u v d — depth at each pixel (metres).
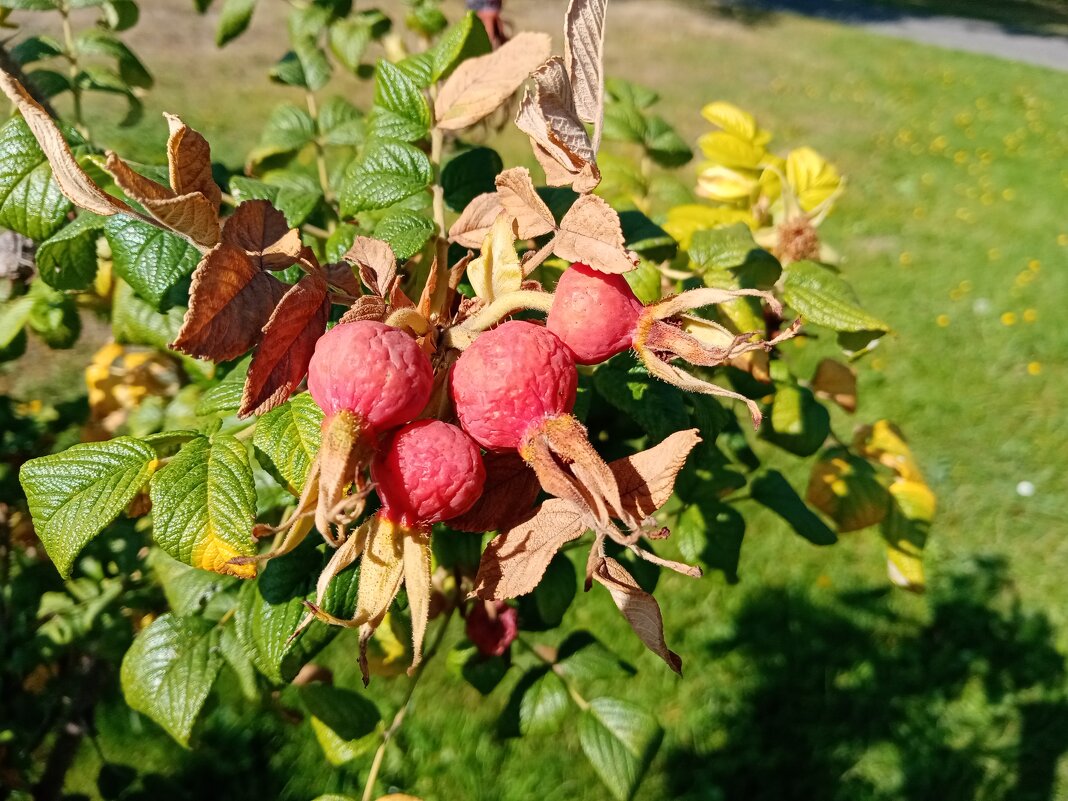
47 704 0.50
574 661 0.39
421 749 0.75
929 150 2.02
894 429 0.47
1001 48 3.07
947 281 1.47
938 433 1.15
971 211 1.73
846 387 0.43
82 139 0.30
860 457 0.43
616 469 0.18
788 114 2.16
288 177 0.37
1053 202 1.78
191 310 0.16
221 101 1.68
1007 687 0.85
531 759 0.76
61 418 0.51
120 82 0.39
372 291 0.20
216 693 0.33
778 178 0.43
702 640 0.87
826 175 0.43
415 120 0.30
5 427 0.50
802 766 0.78
